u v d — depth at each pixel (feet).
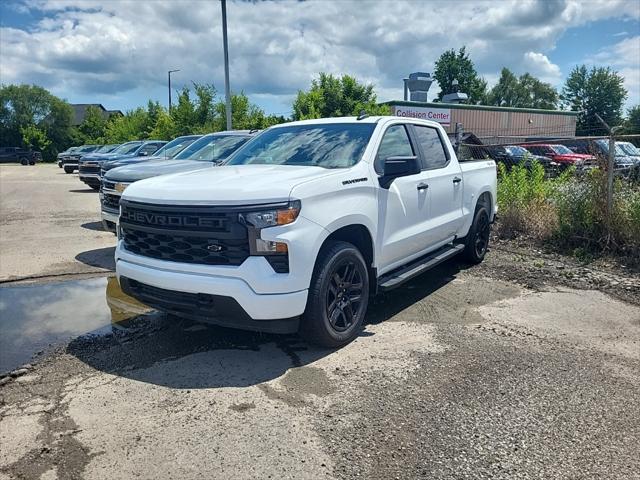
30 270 23.72
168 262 13.52
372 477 9.04
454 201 20.77
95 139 234.38
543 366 13.32
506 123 129.29
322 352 14.26
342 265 14.29
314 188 13.48
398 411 11.14
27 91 285.43
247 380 12.64
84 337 15.71
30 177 99.55
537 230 28.78
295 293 12.87
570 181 29.40
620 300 18.79
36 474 9.19
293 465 9.36
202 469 9.27
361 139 16.66
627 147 40.27
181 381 12.66
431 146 20.06
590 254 25.20
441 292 19.89
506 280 21.59
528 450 9.80
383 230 16.05
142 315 17.70
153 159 34.47
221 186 13.29
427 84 119.44
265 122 88.84
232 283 12.50
